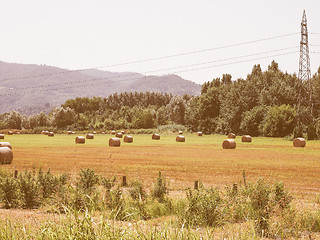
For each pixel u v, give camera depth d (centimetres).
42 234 664
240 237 895
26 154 6141
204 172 3891
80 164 4603
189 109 18512
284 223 1252
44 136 15350
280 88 14212
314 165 4584
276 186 1431
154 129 18038
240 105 15188
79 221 634
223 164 4684
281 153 6500
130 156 5825
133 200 1662
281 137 12481
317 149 7438
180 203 1723
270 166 4475
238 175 3659
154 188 2166
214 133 16612
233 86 17225
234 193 1584
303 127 11088
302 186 3012
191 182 3167
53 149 7350
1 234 723
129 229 646
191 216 1370
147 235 667
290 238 1159
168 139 12075
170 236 686
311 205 1972
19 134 18125
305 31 11256
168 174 3706
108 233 625
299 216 1377
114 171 3897
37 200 1842
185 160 5200
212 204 1393
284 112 12531
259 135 13862
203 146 8450
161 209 1633
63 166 4369
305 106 12688
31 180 1942
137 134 16850
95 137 13962
